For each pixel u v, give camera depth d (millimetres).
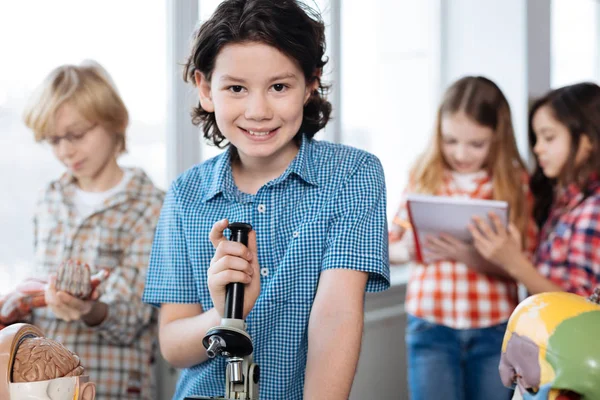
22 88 1739
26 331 753
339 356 991
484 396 2115
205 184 1175
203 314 1088
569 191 2062
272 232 1106
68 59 1822
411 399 2213
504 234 1924
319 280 1090
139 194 1680
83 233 1631
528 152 2967
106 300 1588
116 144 1685
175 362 1131
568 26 3695
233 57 951
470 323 2131
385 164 2910
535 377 752
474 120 2152
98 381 1575
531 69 3002
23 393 698
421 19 3070
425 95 3109
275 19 950
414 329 2199
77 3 1830
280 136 991
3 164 1718
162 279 1186
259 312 1085
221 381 1112
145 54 1986
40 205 1676
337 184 1111
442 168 2254
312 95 1150
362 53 2760
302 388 1124
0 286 1729
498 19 3014
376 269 1059
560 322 745
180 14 2037
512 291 2166
